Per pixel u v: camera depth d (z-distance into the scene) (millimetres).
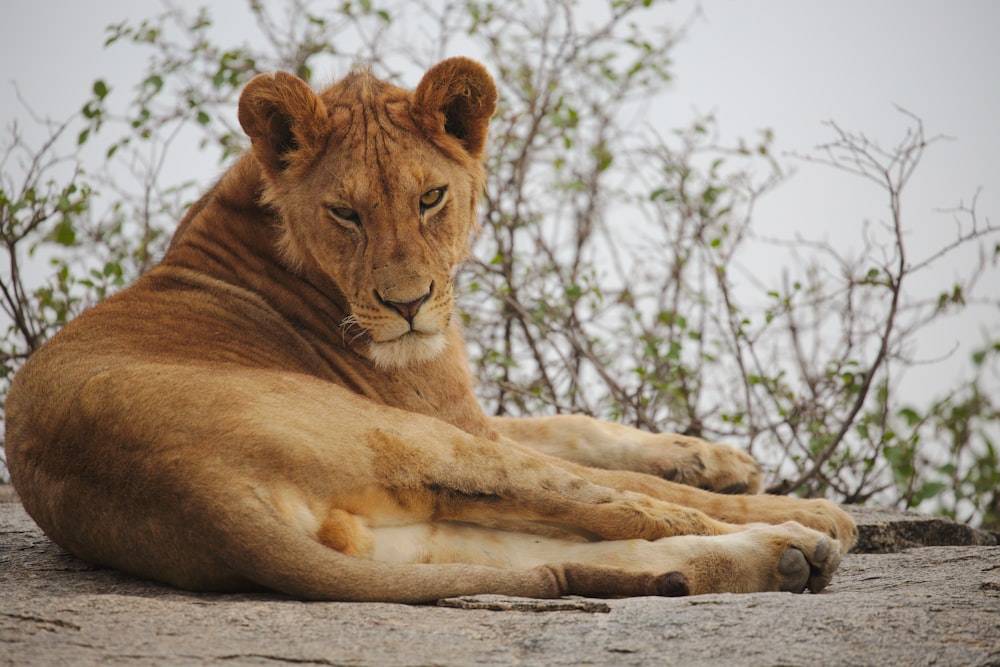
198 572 7301
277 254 9844
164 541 7340
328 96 9805
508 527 8086
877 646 5812
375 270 9102
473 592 7098
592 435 11305
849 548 9516
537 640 6059
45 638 6004
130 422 7531
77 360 8312
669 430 15086
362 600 7000
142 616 6445
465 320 15453
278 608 6668
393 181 9227
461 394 9914
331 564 7020
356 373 9680
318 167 9391
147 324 9031
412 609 6750
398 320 9125
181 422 7438
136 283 9734
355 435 7664
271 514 7141
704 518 8250
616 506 8047
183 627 6270
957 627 6043
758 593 6922
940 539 10773
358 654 5867
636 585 7340
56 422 7871
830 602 6562
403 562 7684
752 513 9430
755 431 13938
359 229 9266
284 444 7391
